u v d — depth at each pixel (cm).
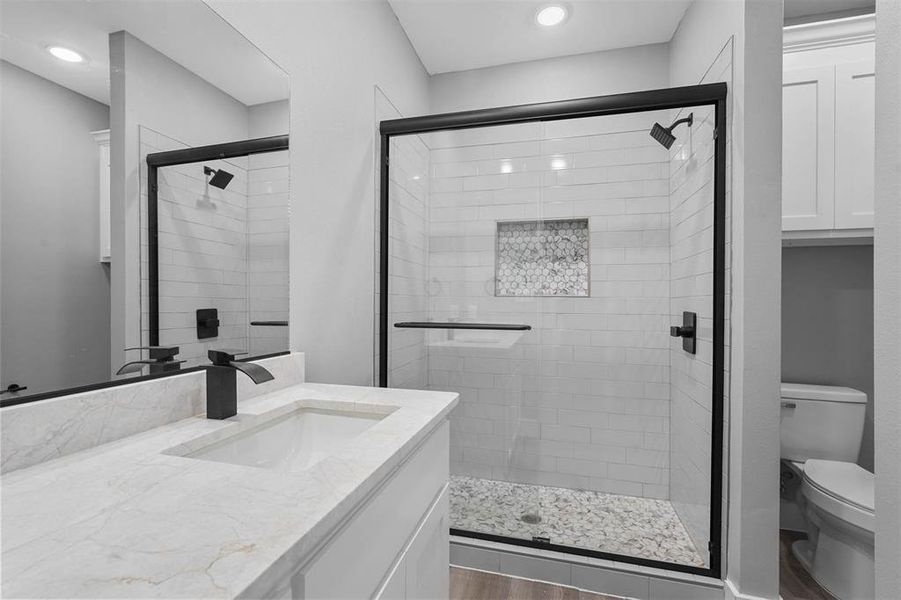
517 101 266
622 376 218
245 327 121
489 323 214
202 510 54
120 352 86
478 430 212
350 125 178
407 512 88
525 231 214
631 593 163
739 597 147
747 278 147
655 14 218
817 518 181
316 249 154
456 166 216
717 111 164
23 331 69
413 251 217
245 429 95
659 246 208
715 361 164
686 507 192
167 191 98
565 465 226
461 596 163
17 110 69
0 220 66
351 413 112
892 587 67
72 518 52
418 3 212
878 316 71
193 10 104
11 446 66
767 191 145
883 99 70
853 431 199
